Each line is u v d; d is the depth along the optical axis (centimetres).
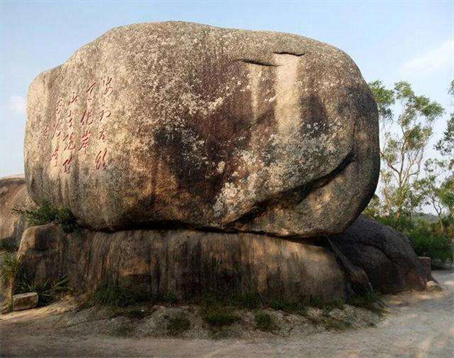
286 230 667
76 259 757
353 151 652
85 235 770
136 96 648
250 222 675
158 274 661
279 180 647
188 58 669
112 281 668
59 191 784
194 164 651
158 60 662
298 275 674
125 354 504
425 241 1326
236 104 668
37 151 866
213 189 661
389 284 874
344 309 658
